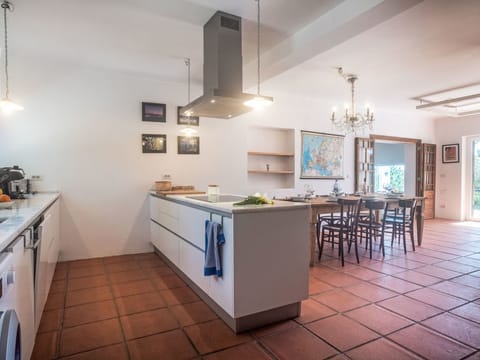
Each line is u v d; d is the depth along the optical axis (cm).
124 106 427
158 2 250
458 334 212
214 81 281
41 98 381
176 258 329
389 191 575
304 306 258
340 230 385
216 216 235
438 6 251
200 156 480
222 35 275
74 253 402
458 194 740
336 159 629
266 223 222
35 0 246
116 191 424
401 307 255
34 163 379
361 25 252
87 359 187
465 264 377
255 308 219
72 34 309
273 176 581
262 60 359
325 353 191
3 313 104
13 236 133
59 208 380
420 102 608
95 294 287
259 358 187
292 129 573
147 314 246
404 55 361
